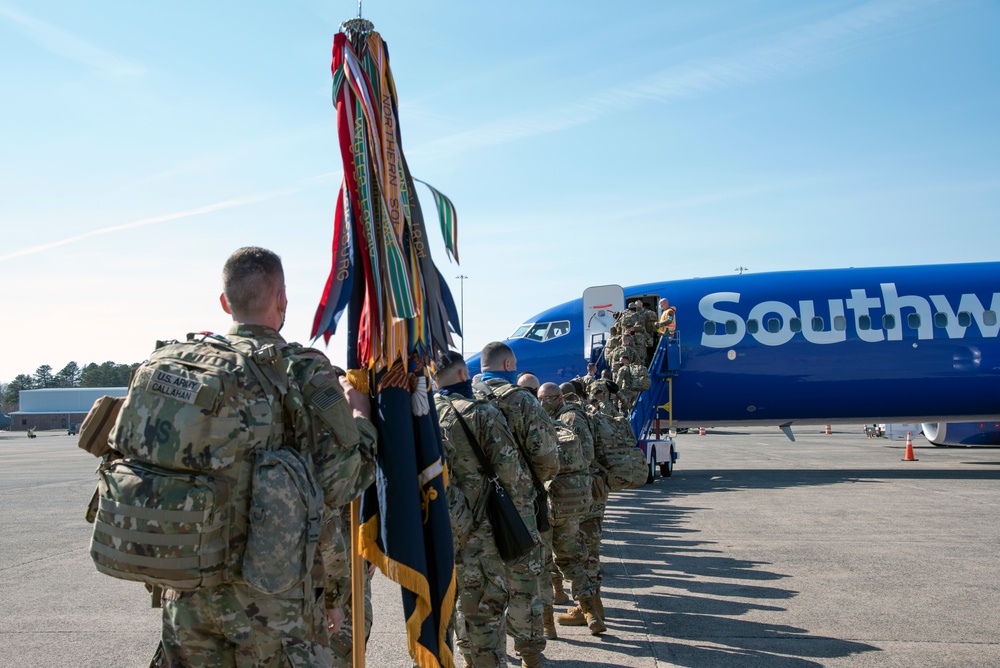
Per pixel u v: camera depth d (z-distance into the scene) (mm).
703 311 19094
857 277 19281
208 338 2766
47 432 80000
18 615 6496
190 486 2406
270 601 2580
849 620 6180
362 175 3414
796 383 18594
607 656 5520
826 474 17922
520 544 4316
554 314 20188
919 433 36125
